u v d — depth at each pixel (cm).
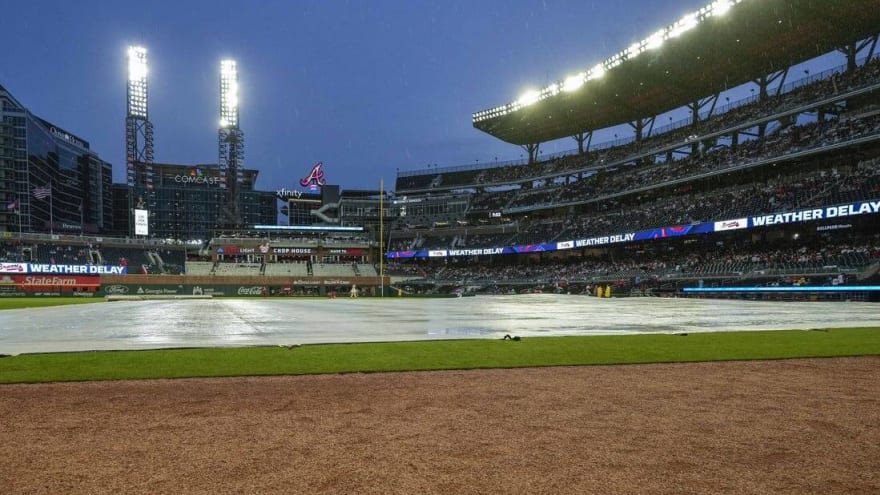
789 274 4809
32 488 411
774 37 5494
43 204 15025
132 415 623
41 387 779
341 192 12044
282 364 974
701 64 6212
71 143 18525
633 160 7869
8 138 13650
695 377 858
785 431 554
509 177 9769
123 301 5169
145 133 17325
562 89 7119
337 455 485
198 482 423
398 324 1969
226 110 13862
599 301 4591
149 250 9525
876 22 5144
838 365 972
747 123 6238
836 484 418
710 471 445
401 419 605
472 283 8256
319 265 9231
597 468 452
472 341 1330
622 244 7562
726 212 5966
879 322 1967
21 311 3052
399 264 9700
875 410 641
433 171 10738
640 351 1148
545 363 991
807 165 5894
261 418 611
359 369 925
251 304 4359
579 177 9144
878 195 4528
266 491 405
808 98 5694
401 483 421
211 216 19450
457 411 641
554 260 8475
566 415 621
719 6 5031
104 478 431
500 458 477
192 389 769
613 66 6309
